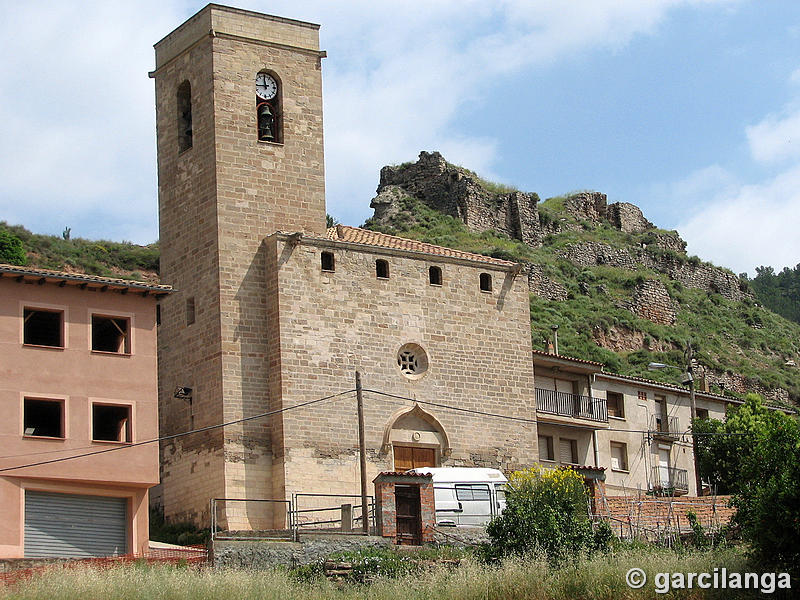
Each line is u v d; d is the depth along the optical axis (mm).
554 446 73125
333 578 47688
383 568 48156
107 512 52781
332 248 63656
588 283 126375
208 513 60250
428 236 121875
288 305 62062
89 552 51906
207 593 43719
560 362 73938
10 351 51875
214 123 64312
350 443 61750
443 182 131875
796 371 130750
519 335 67812
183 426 62781
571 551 49062
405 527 53031
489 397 66062
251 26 66250
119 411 54469
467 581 45094
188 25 66812
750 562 45844
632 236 144875
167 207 66250
